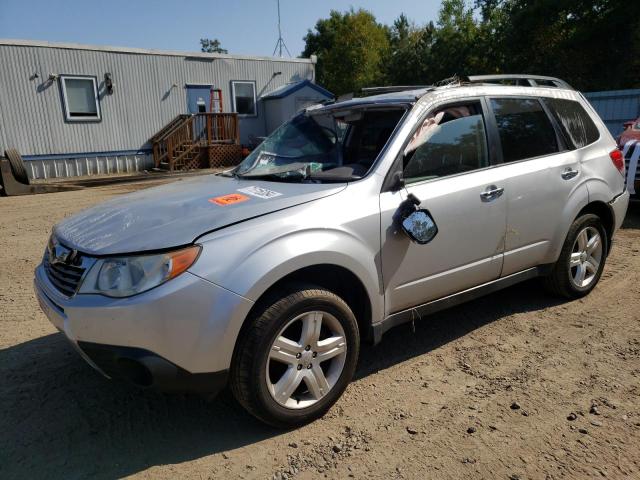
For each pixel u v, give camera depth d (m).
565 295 4.52
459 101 3.72
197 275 2.55
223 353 2.62
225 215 2.81
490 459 2.60
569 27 21.30
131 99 19.02
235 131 21.17
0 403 3.25
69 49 17.47
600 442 2.70
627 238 6.64
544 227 4.09
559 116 4.38
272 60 22.28
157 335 2.50
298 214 2.89
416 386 3.32
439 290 3.53
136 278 2.53
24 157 17.12
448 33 29.61
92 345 2.59
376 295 3.16
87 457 2.73
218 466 2.63
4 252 7.01
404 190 3.30
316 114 4.14
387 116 3.61
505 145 3.91
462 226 3.52
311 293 2.83
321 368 3.02
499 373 3.43
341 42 41.31
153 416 3.09
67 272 2.80
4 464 2.68
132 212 3.09
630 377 3.31
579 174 4.32
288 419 2.85
